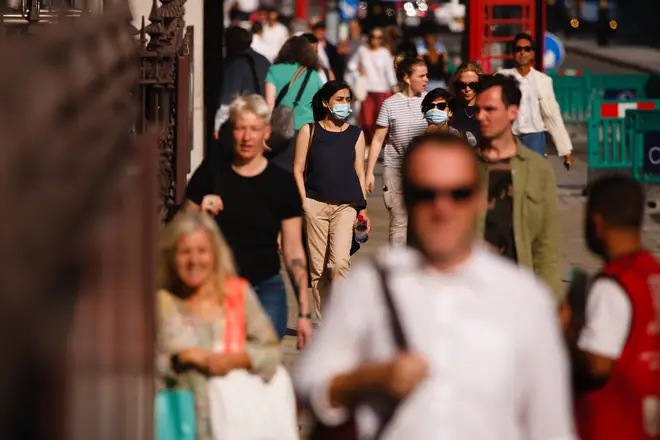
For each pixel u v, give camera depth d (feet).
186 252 58.80
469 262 41.78
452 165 41.42
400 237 116.26
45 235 33.63
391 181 116.37
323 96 103.76
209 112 182.29
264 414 59.36
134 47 96.37
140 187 48.19
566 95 277.44
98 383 39.65
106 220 43.98
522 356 40.93
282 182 74.02
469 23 241.96
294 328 110.11
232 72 152.97
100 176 46.78
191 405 57.77
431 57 285.02
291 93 139.64
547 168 67.05
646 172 175.63
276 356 60.13
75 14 94.58
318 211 103.86
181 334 58.90
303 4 510.58
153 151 49.16
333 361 41.42
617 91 281.95
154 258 47.29
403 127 116.16
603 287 52.95
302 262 74.38
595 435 52.80
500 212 66.64
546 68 298.76
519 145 67.05
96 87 58.80
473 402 40.29
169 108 104.78
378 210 176.45
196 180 74.08
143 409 45.83
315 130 103.86
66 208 37.32
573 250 145.38
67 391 35.22
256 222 73.56
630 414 52.65
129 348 43.96
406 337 40.73
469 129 107.14
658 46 588.50
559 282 67.31
